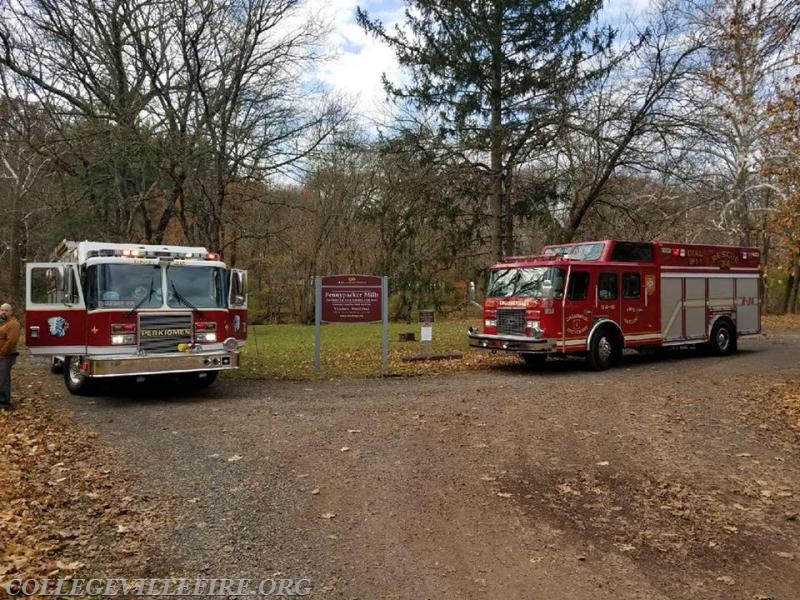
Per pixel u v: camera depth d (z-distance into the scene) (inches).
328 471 260.1
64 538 193.6
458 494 234.7
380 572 173.5
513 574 173.5
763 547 194.5
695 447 299.1
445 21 727.1
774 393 429.4
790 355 682.8
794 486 248.7
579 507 224.5
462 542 193.6
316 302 571.5
